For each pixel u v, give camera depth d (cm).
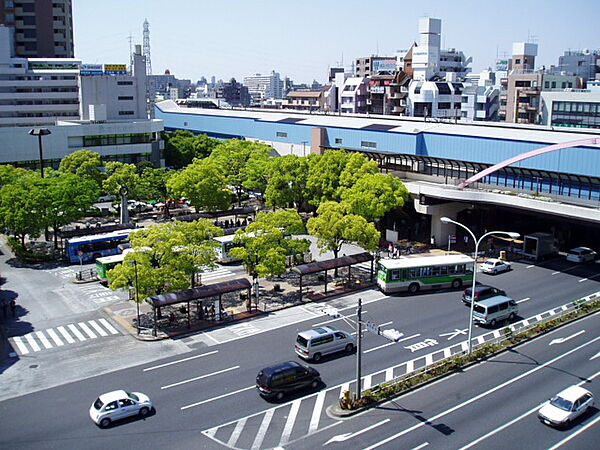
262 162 9162
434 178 7969
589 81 18688
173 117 14738
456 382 4034
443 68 19850
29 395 3881
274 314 5322
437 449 3238
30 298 5809
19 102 12650
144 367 4284
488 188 7262
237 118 12494
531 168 6762
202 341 4747
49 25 14700
